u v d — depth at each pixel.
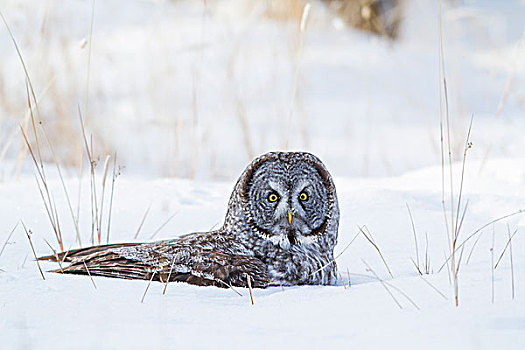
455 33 42.31
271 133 28.56
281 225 10.95
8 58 29.75
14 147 23.23
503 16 46.84
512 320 7.46
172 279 10.30
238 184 11.41
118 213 14.94
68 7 36.47
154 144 26.20
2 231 13.42
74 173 20.34
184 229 13.95
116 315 8.26
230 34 38.22
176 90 31.56
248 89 32.69
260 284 10.50
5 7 28.91
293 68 35.38
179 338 7.23
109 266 10.55
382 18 41.50
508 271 9.87
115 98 30.41
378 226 13.69
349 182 18.39
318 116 31.06
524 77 37.97
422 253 12.00
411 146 27.33
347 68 36.53
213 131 27.98
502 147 24.55
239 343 7.08
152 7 40.97
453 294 8.69
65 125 24.02
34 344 7.04
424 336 7.09
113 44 35.59
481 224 13.38
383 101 33.38
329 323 7.76
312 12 40.94
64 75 28.38
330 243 11.40
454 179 17.55
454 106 33.53
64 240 13.19
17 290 9.39
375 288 9.20
